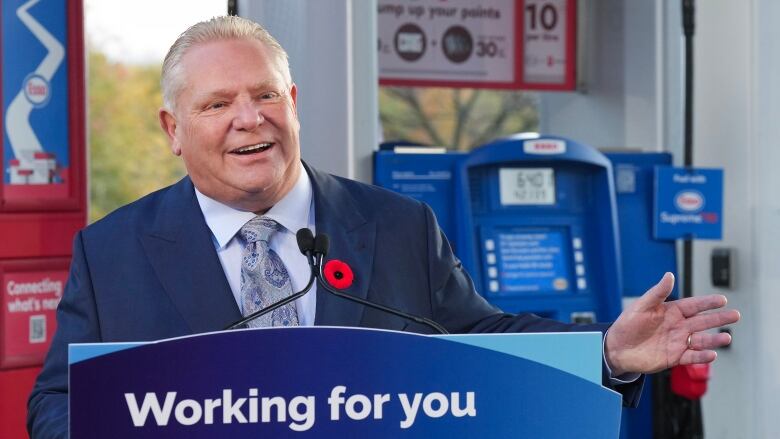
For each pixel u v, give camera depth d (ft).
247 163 9.81
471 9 18.95
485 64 19.07
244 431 7.16
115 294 10.13
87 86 17.56
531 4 19.26
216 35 9.95
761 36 18.24
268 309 8.90
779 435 18.17
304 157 15.81
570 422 7.52
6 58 16.60
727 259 18.54
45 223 17.01
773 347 18.19
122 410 7.06
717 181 17.83
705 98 18.90
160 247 10.24
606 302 17.29
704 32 18.88
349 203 10.82
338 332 7.23
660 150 18.58
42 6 16.92
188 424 7.10
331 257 10.30
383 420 7.29
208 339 7.12
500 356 7.43
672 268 17.87
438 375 7.36
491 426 7.43
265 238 10.25
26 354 16.85
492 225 17.04
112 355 7.06
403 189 16.20
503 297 16.85
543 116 20.26
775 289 18.17
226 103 9.83
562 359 7.51
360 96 16.08
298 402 7.19
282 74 10.01
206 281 10.09
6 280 16.66
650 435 17.57
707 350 9.27
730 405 18.71
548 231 17.35
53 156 17.06
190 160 10.03
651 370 9.30
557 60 19.43
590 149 17.10
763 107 18.24
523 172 17.24
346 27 15.85
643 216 17.84
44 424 9.31
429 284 10.83
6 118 16.61
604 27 19.31
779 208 18.16
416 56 18.67
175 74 9.95
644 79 18.76
